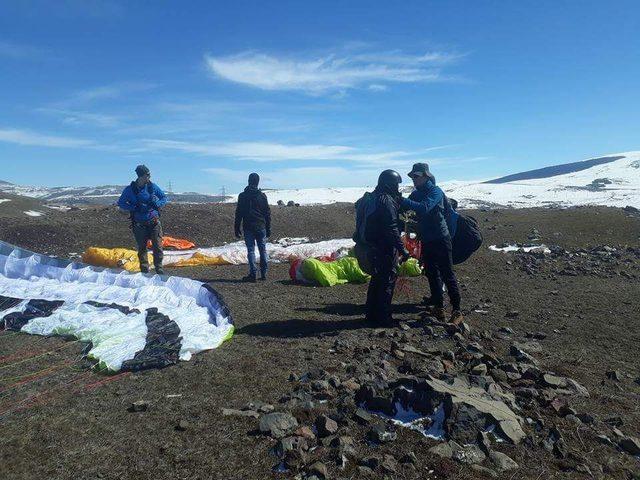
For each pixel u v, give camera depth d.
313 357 5.29
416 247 10.26
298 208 22.31
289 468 3.33
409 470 3.36
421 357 5.27
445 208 7.12
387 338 6.00
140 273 7.93
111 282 7.82
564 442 3.75
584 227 17.73
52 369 4.98
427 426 3.83
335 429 3.79
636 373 5.28
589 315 7.54
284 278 10.66
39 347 5.61
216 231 17.80
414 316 7.28
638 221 17.97
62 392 4.47
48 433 3.76
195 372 4.89
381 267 6.55
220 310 6.46
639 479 3.40
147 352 5.20
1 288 7.65
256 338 5.99
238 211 10.20
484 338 6.23
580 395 4.60
